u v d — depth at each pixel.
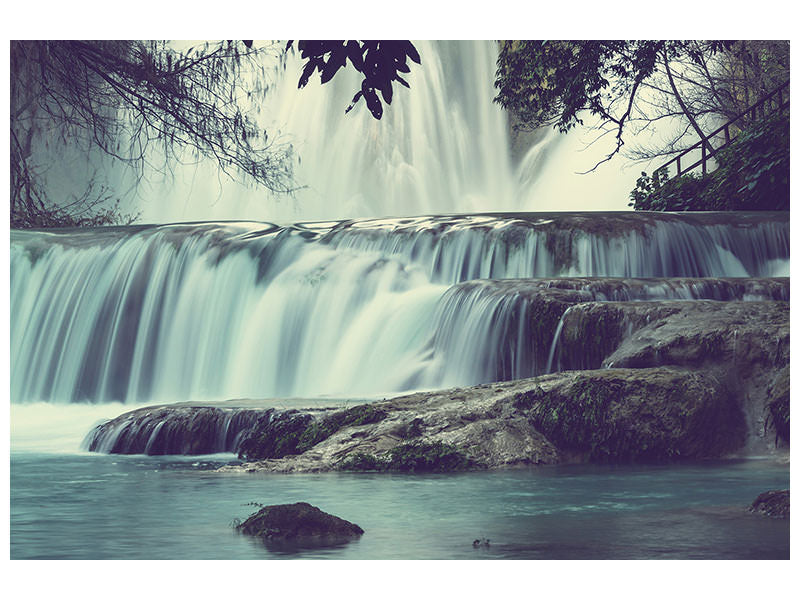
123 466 12.92
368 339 20.39
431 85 49.25
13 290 22.95
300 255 22.08
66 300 22.69
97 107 23.75
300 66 47.28
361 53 10.50
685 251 21.12
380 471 12.17
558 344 16.06
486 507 9.60
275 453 13.34
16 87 22.05
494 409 13.34
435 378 18.23
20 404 21.61
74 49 20.47
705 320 14.62
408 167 48.62
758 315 14.58
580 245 20.86
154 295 22.33
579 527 8.57
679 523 8.73
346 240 22.20
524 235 21.08
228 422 14.06
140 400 21.80
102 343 22.22
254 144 44.28
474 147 48.72
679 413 13.33
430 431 12.92
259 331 21.50
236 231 22.91
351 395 17.20
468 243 21.31
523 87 34.97
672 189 30.09
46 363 22.30
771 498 9.27
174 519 9.14
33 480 11.64
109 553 7.80
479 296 17.70
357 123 48.56
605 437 13.12
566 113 32.22
